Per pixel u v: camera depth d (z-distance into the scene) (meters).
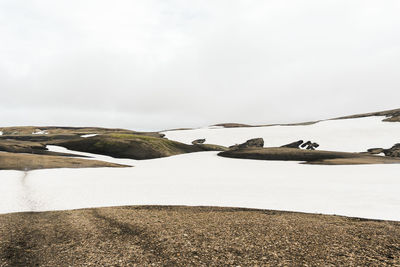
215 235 13.33
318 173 42.88
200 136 126.25
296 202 22.03
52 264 10.12
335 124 125.06
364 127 108.88
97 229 14.33
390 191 25.58
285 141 104.25
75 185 29.72
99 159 68.62
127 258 10.62
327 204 21.05
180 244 12.09
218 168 54.59
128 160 71.19
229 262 10.17
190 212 18.64
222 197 24.33
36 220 16.12
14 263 10.23
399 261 10.02
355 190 26.62
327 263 9.95
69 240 12.68
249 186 30.47
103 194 25.14
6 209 18.83
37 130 196.25
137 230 14.17
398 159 62.00
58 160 52.78
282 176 40.12
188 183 32.84
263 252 11.10
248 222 15.77
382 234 13.25
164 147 89.19
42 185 29.16
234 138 118.25
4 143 74.75
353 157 66.25
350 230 14.01
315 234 13.38
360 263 9.91
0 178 32.88
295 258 10.46
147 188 28.91
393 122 110.88
